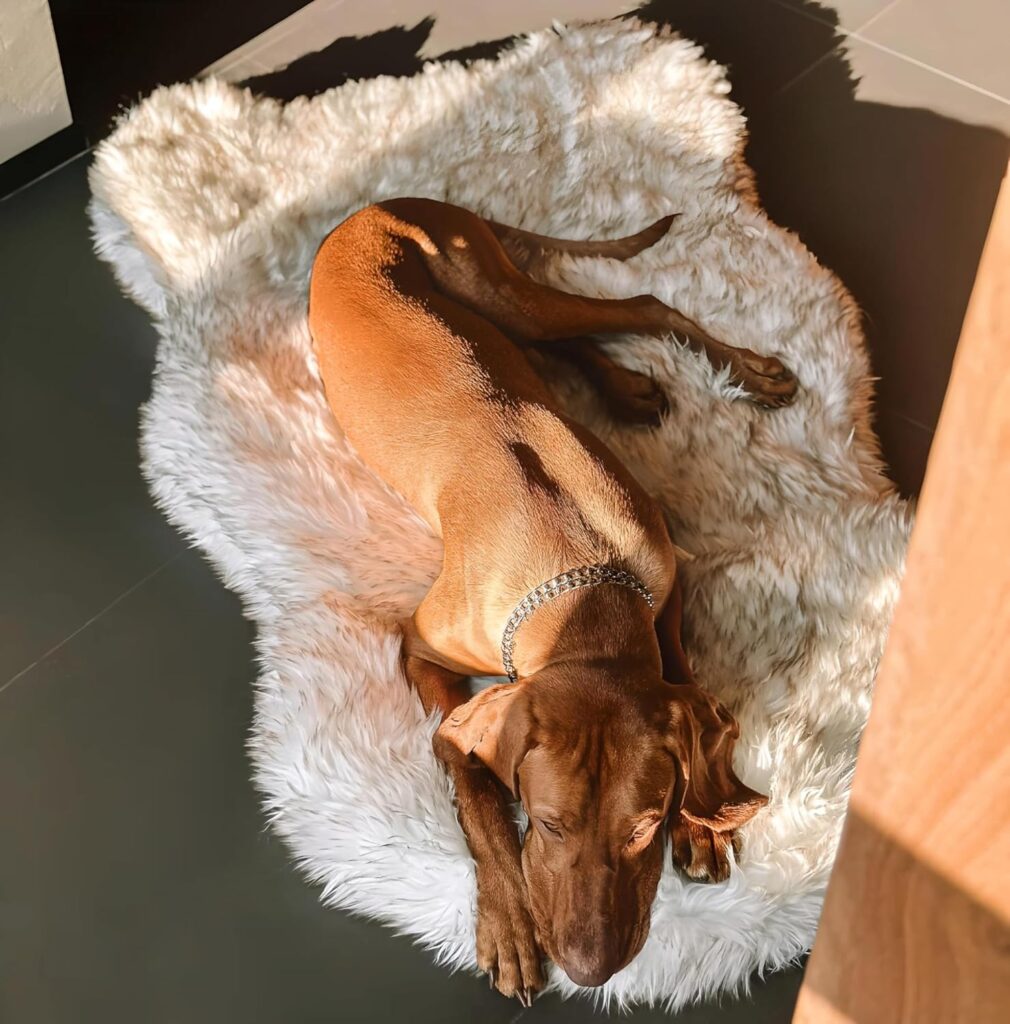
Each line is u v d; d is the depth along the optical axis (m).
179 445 2.50
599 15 3.49
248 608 2.33
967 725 0.45
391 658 2.14
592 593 1.94
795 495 2.37
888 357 2.69
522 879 1.85
